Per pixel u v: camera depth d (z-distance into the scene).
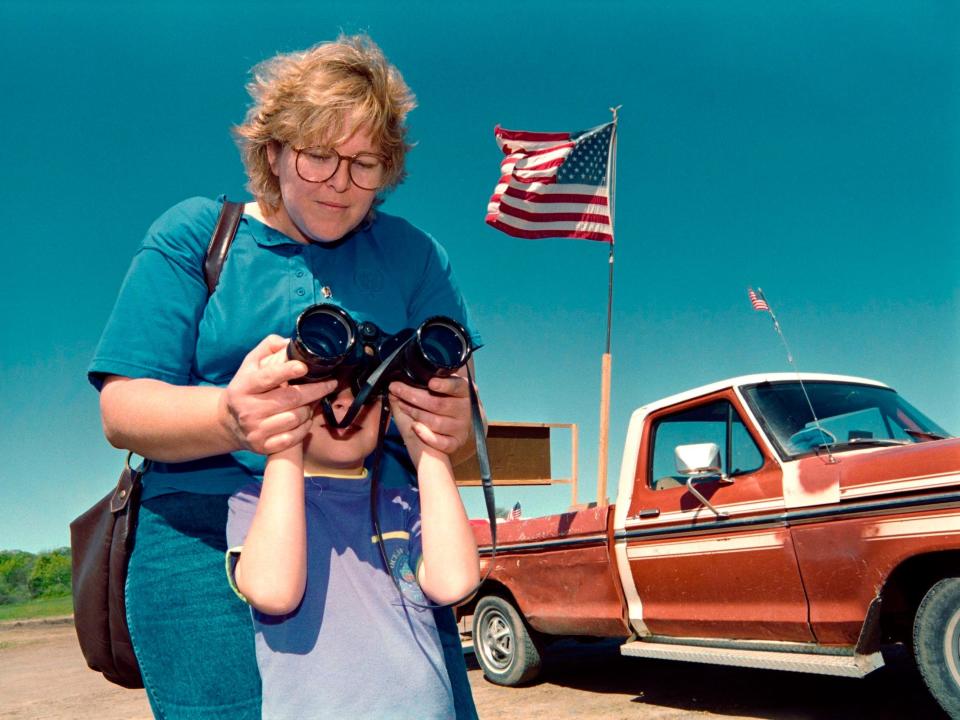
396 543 1.44
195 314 1.55
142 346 1.46
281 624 1.30
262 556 1.25
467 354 1.41
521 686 6.05
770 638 4.37
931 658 3.69
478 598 6.36
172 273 1.54
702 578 4.66
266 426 1.25
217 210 1.62
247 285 1.58
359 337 1.35
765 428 4.59
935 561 3.86
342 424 1.36
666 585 4.89
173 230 1.57
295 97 1.46
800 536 4.18
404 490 1.57
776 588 4.29
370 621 1.33
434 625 1.40
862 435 4.61
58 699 6.75
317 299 1.63
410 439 1.48
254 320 1.57
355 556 1.39
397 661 1.30
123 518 1.61
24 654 10.35
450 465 1.54
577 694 5.60
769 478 4.43
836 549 4.02
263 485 1.31
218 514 1.51
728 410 4.81
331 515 1.41
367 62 1.52
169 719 1.45
